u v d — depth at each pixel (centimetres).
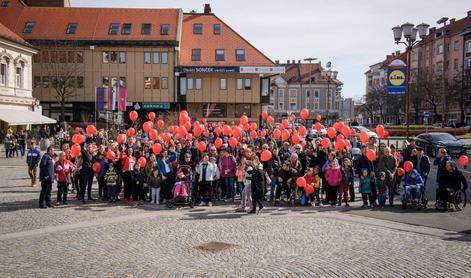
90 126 1928
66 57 5203
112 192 1520
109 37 5241
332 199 1476
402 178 1677
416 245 953
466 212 1325
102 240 1004
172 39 5225
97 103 3541
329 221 1211
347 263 830
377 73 11362
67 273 775
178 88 5288
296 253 899
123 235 1050
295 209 1406
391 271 782
